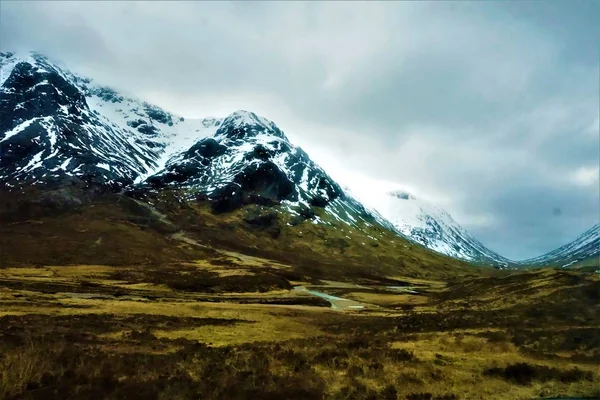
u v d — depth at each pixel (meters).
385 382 29.59
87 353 34.75
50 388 25.50
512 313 63.41
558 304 65.31
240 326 59.44
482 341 42.31
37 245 177.25
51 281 117.50
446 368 32.84
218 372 30.53
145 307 73.75
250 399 25.55
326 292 140.50
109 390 25.45
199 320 63.38
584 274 83.81
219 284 131.75
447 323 57.03
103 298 91.38
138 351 38.41
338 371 32.00
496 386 29.45
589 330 45.75
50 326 49.19
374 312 88.75
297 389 27.31
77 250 178.12
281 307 89.38
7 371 27.16
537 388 29.11
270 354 36.81
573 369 32.81
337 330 59.34
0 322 49.16
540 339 42.53
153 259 183.38
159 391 25.61
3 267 144.00
